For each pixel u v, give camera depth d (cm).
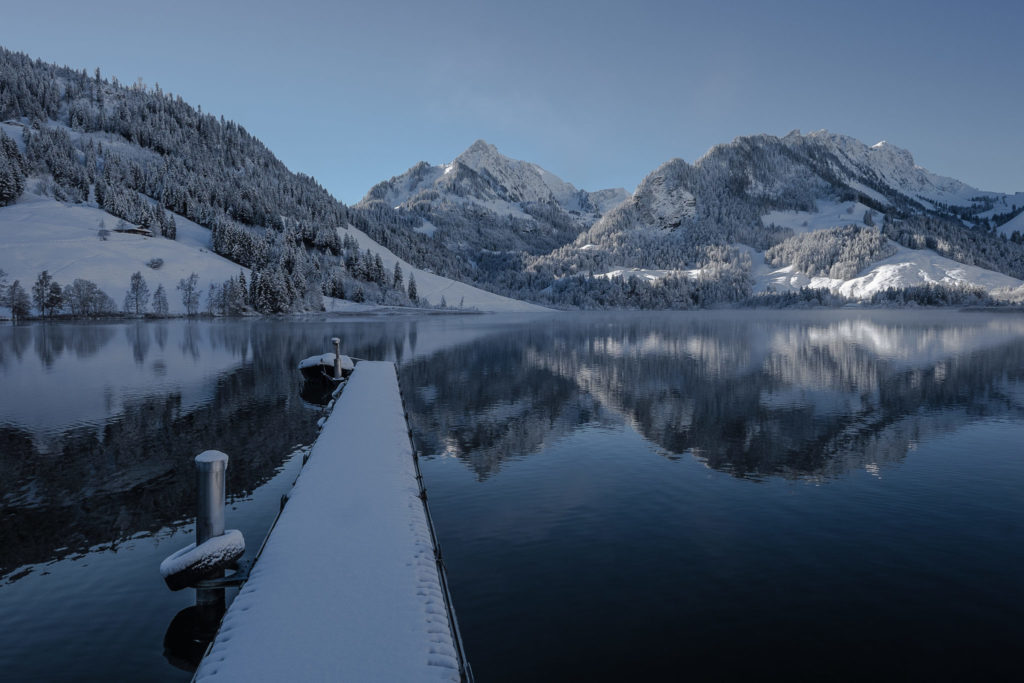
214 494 1055
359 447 1786
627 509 1575
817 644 932
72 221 18200
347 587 874
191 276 15425
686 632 970
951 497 1648
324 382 3778
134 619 1011
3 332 9175
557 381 4003
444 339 8106
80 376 4078
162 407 2956
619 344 7125
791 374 4297
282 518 1167
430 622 780
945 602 1062
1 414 2780
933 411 2902
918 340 7400
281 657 687
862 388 3634
